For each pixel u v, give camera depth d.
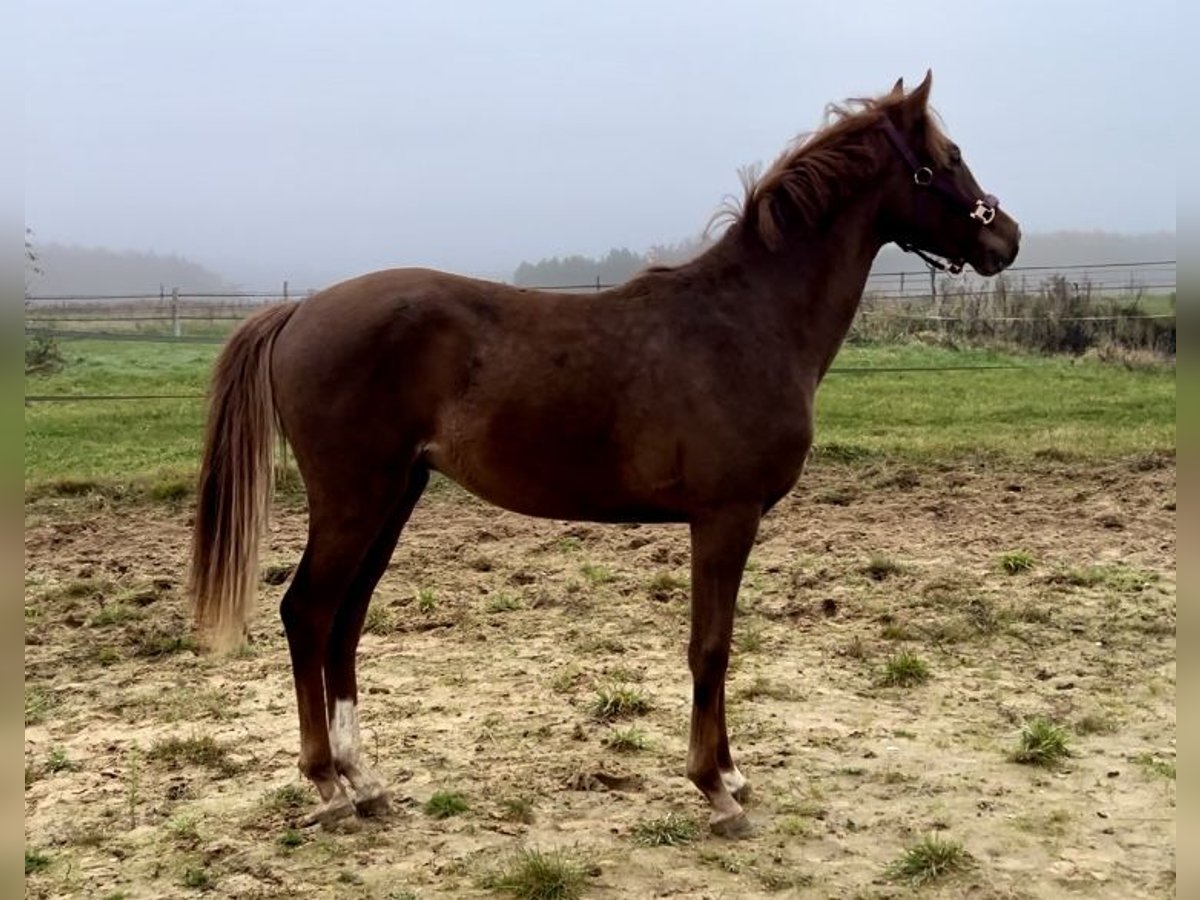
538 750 4.16
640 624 5.65
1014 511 7.74
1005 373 15.70
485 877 3.20
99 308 26.80
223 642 3.52
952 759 4.05
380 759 4.09
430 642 5.43
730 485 3.46
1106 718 4.41
